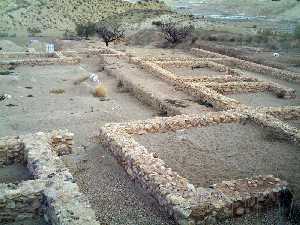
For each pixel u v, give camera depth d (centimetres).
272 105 1902
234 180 968
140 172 1023
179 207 842
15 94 2091
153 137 1370
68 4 6138
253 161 1202
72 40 4303
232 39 3769
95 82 2366
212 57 3098
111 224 866
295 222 877
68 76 2534
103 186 1041
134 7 6544
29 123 1631
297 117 1686
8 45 3481
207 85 2069
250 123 1546
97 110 1870
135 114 1838
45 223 862
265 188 928
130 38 4403
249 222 868
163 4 7206
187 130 1452
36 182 905
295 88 2278
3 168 1135
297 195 984
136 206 941
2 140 1164
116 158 1198
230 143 1340
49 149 1117
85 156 1248
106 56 3048
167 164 1158
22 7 5809
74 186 896
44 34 4925
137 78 2344
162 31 4050
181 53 3422
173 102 1853
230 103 1728
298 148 1317
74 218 768
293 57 3042
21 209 868
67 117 1728
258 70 2691
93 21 5747
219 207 855
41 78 2455
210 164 1170
